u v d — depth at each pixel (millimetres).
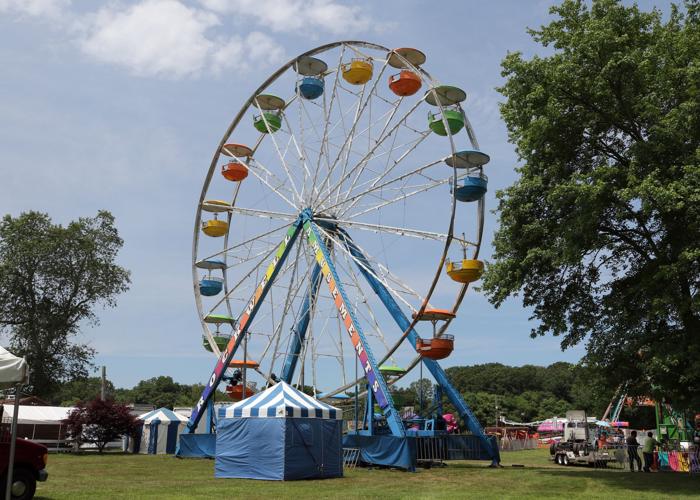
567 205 21891
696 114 18844
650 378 20641
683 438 34969
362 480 20250
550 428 73500
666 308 18672
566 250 20094
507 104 23531
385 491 16562
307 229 32469
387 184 30375
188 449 33312
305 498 14672
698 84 19469
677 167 19109
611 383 21703
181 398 122062
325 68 33656
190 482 19125
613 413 61406
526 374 134625
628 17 22328
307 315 35906
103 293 55375
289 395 21766
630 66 20375
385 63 30891
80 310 54750
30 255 52625
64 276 54125
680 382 20031
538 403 121250
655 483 19359
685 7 22719
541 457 41781
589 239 20719
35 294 54219
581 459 30938
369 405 27797
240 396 35594
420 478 21094
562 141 22547
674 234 19438
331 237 31766
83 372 55219
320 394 36031
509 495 15734
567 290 24062
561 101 21922
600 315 23125
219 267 37438
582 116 22062
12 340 53188
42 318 53125
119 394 127250
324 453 21484
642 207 18203
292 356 35781
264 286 33156
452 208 27156
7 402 44312
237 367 34469
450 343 27312
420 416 30047
